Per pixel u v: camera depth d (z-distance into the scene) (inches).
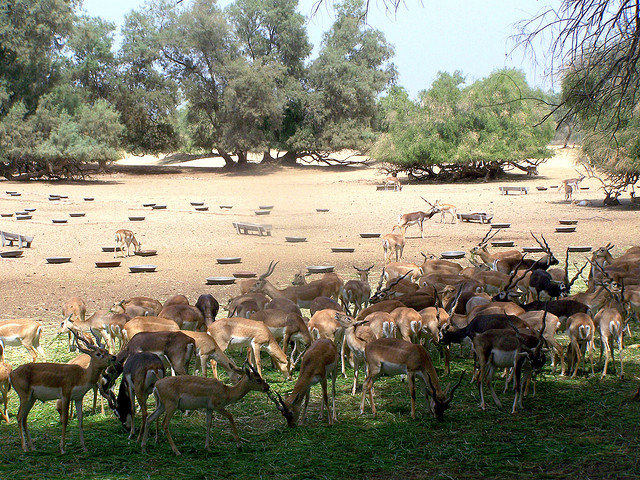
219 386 342.6
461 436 357.1
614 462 316.8
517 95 2261.3
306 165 3304.6
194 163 3624.5
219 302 693.9
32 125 2303.2
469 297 548.1
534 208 1578.5
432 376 382.6
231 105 2871.6
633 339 560.4
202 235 1213.1
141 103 2883.9
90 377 348.2
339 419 390.3
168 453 338.6
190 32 2893.7
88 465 322.7
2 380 380.8
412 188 2219.5
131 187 2293.3
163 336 406.3
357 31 3218.5
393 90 3380.9
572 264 878.4
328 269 853.8
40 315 643.5
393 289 604.4
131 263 949.8
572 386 439.2
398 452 336.5
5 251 996.6
